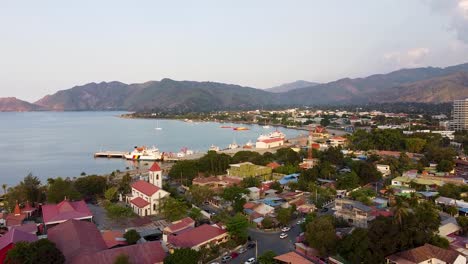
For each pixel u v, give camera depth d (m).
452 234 121.12
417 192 165.50
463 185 172.38
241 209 145.75
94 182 177.62
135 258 94.88
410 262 93.75
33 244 90.75
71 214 131.75
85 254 92.81
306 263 95.44
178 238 111.44
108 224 137.00
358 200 149.38
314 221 112.88
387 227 100.31
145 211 148.75
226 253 109.81
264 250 112.31
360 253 95.56
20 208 149.50
